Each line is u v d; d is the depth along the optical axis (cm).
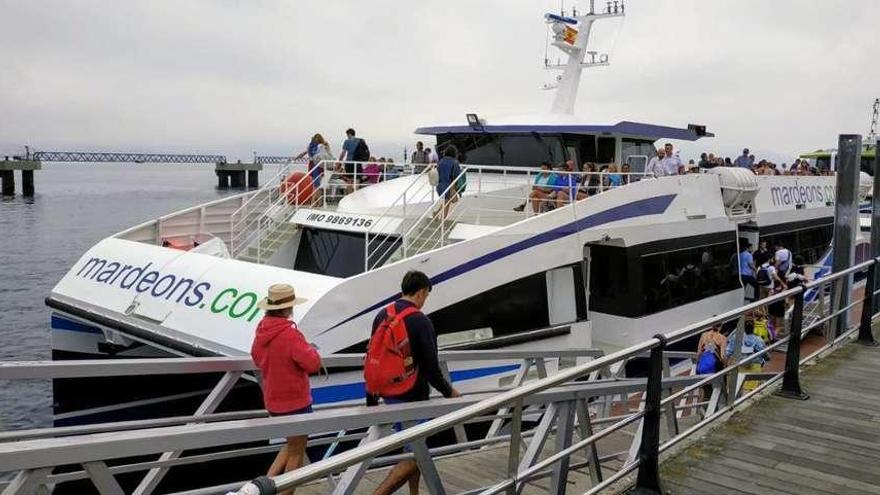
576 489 639
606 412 887
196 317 810
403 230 977
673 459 592
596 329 1158
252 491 275
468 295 882
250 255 1155
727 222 1384
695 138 1493
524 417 820
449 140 1431
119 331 866
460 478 651
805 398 741
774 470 574
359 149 1420
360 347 772
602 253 1148
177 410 870
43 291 2694
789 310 1404
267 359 515
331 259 1100
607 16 1531
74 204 7212
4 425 1421
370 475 632
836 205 1060
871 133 3272
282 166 1251
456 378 877
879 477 564
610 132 1301
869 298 966
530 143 1340
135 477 794
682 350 1245
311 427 424
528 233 948
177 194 9938
